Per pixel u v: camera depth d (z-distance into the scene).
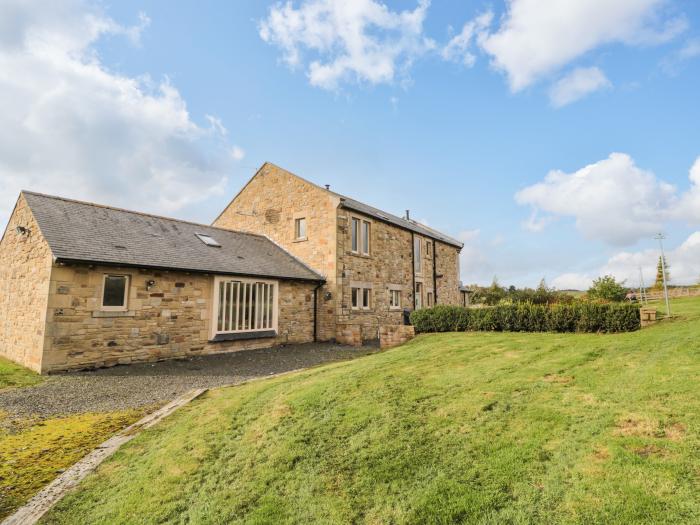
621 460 3.16
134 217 13.86
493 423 4.37
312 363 11.40
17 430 5.90
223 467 4.29
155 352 11.22
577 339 9.17
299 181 18.42
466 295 32.47
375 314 19.02
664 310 14.39
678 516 2.44
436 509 3.01
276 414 5.61
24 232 11.26
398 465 3.77
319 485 3.66
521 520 2.71
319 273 17.14
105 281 10.38
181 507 3.63
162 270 11.37
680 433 3.49
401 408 5.20
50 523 3.51
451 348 9.47
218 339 12.70
